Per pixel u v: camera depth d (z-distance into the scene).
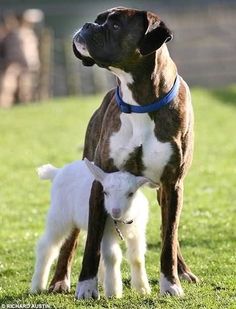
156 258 11.83
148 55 9.23
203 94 31.69
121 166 9.52
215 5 47.75
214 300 9.04
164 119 9.34
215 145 22.23
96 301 9.15
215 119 26.34
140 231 9.55
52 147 22.73
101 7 48.66
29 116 28.22
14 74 32.78
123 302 9.04
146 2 49.75
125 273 10.87
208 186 17.33
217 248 12.27
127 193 9.16
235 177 18.23
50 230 9.99
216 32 42.84
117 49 9.23
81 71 36.72
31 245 13.04
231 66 38.62
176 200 9.55
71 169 10.06
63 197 9.97
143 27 9.22
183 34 42.66
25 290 10.25
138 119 9.34
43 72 35.09
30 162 20.67
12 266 11.71
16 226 14.48
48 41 39.50
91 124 10.38
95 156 9.77
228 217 14.41
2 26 35.44
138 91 9.30
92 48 9.28
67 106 30.16
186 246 12.50
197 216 14.49
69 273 10.15
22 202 16.42
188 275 10.44
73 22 47.19
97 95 33.28
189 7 48.06
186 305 8.86
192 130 9.67
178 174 9.52
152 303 9.00
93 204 9.44
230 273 10.77
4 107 31.08
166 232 9.55
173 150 9.38
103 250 9.34
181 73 37.97
